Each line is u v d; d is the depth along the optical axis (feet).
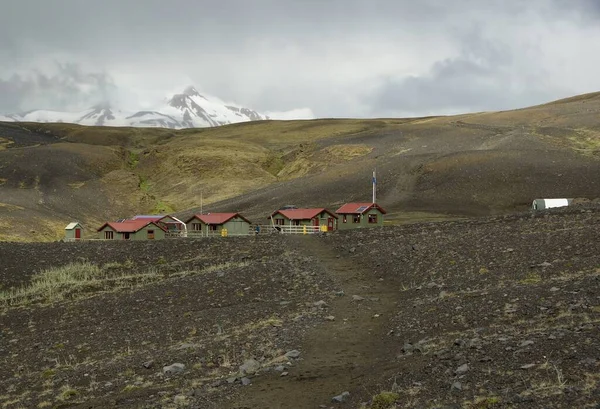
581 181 341.41
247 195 451.53
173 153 611.47
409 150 506.48
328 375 57.52
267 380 57.26
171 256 166.71
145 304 114.73
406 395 46.24
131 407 52.21
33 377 72.13
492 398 41.11
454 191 359.05
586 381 41.29
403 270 117.19
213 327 87.66
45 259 166.81
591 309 62.80
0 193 441.68
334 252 156.87
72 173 515.91
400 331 72.18
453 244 129.70
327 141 600.39
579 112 587.27
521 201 327.67
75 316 113.60
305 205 375.04
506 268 99.55
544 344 51.75
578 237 110.52
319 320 83.51
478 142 495.41
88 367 73.36
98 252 174.60
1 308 126.31
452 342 59.77
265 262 139.95
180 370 64.39
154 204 492.54
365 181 408.46
